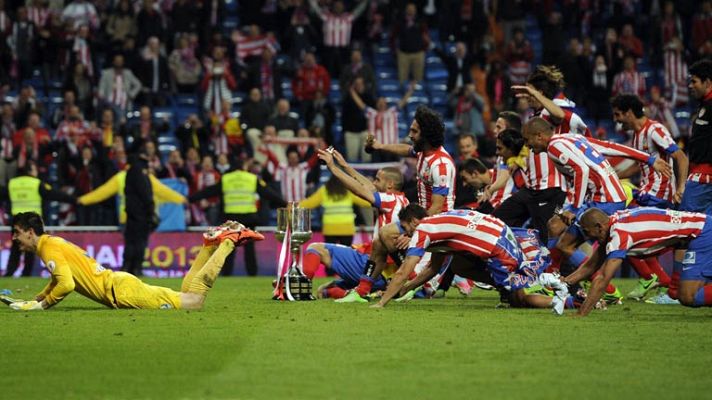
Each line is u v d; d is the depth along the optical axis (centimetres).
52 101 8400
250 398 1931
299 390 2000
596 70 8481
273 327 2880
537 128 3653
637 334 2781
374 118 7775
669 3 8962
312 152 7431
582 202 3638
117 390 2008
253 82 8275
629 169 4325
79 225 7050
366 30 9094
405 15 8638
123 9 8450
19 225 3278
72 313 3209
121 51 8225
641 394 1988
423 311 3362
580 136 3675
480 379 2114
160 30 8500
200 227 6731
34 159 7212
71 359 2347
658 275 4034
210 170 7081
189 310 3328
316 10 8744
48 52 8269
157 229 6681
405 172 7369
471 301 3944
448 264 4000
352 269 4003
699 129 3944
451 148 8412
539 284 3534
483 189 4362
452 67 8525
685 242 3209
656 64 9044
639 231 3153
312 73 8162
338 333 2755
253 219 6362
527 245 3666
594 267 3297
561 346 2550
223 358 2353
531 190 4059
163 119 8025
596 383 2086
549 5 8912
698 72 3916
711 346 2572
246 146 7700
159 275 6594
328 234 6278
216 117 7750
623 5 9188
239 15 9269
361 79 7831
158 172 7106
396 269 4072
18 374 2170
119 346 2527
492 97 8138
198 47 8656
